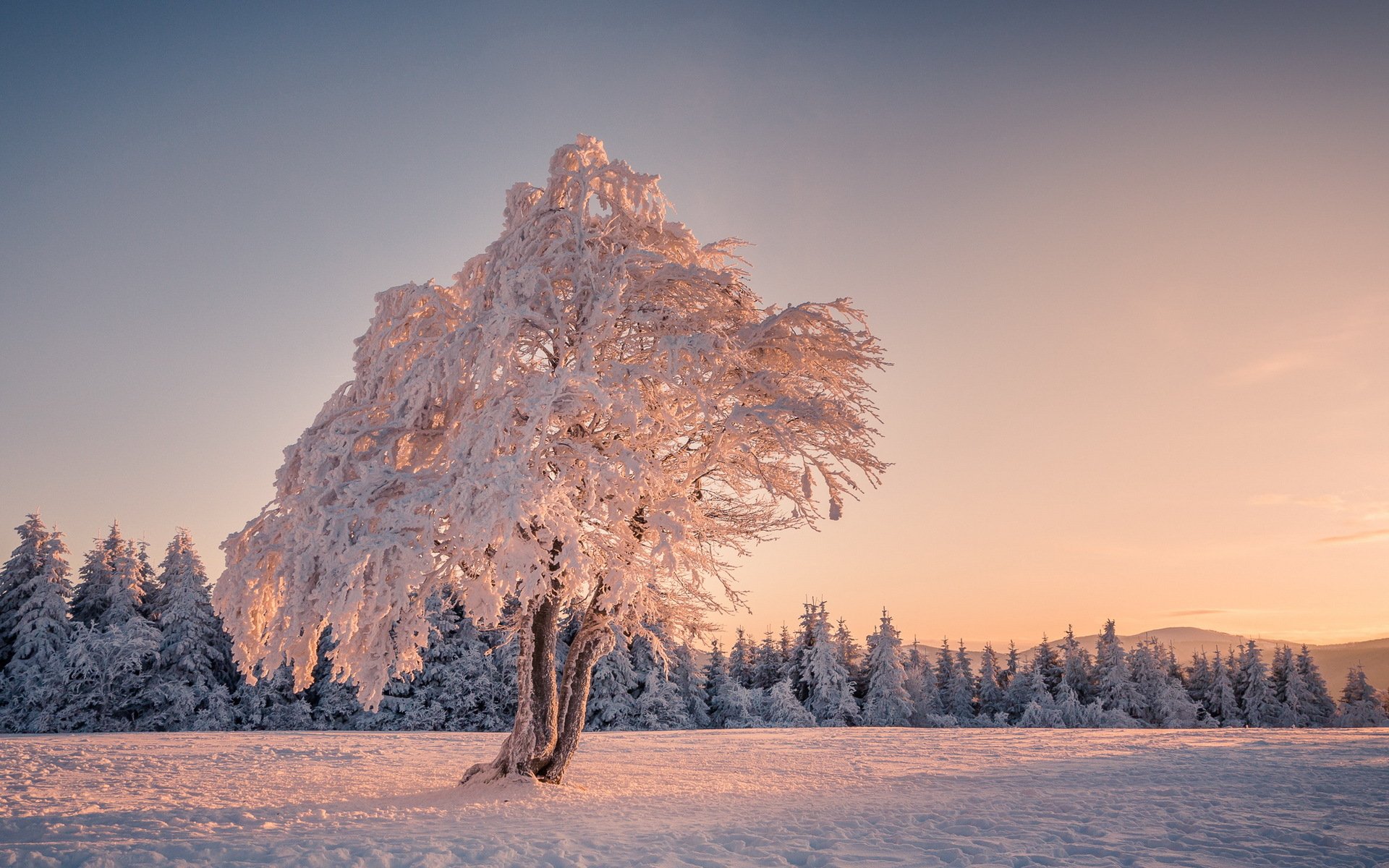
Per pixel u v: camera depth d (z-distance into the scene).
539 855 8.79
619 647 48.44
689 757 23.88
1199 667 72.19
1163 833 10.60
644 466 13.77
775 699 55.94
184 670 43.56
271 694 43.81
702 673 55.88
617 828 10.93
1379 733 30.59
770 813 12.66
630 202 16.81
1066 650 69.00
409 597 13.60
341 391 16.05
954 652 73.38
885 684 58.97
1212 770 18.73
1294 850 9.38
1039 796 14.75
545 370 15.64
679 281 16.12
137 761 20.25
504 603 14.54
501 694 46.75
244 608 14.09
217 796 14.39
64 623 42.91
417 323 15.95
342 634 12.00
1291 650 72.75
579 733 16.09
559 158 16.81
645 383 15.48
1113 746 26.58
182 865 8.14
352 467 14.00
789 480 16.34
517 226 16.30
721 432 15.28
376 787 16.16
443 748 26.52
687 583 16.61
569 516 12.97
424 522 12.55
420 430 15.12
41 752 21.72
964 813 12.62
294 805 13.30
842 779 18.22
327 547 12.27
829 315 16.03
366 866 8.16
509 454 13.45
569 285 16.16
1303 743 25.97
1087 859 8.90
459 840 9.68
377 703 12.86
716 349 14.79
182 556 45.62
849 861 8.76
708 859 8.84
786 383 15.55
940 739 31.69
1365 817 11.80
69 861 8.34
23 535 43.72
